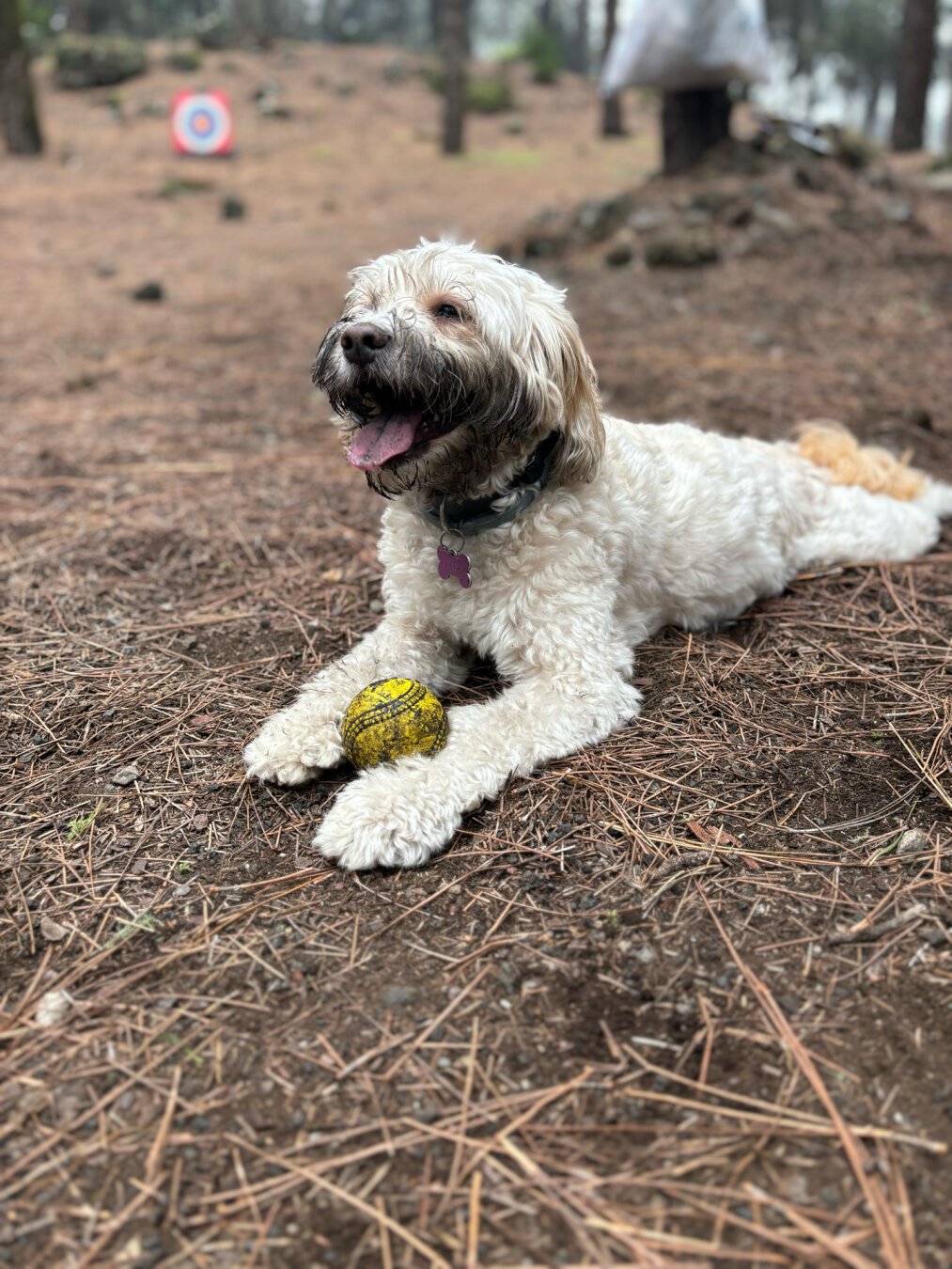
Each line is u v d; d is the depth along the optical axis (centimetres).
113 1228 34
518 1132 37
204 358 160
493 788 56
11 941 47
